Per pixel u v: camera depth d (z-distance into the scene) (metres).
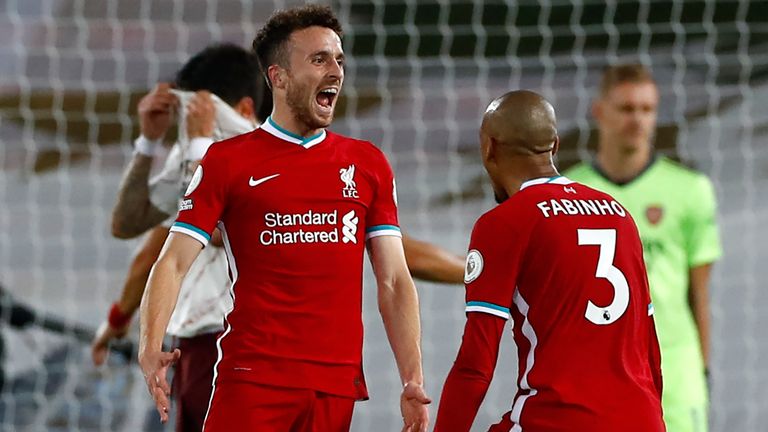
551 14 40.41
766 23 40.09
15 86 39.75
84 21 40.53
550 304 13.59
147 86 39.84
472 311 13.70
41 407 28.27
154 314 13.87
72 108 39.78
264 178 14.37
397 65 39.91
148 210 18.67
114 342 24.77
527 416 13.48
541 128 14.20
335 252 14.45
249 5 39.97
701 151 38.06
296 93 14.42
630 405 13.41
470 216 37.31
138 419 28.25
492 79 40.09
